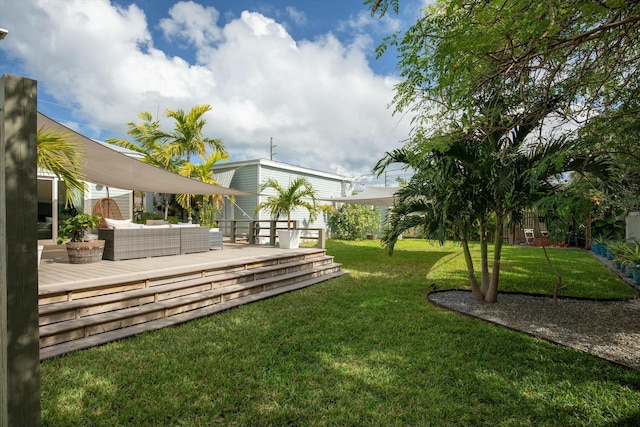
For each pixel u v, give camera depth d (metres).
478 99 3.63
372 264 10.22
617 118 2.87
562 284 7.02
